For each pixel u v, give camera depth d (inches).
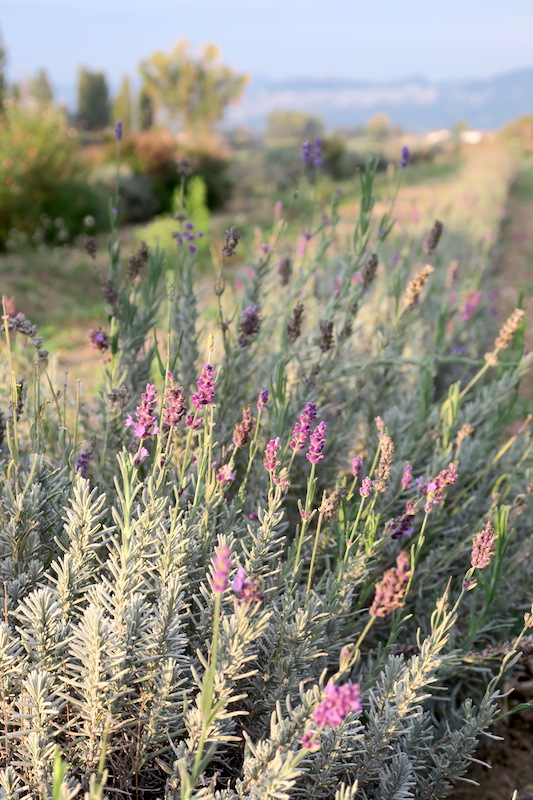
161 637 63.2
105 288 115.1
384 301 178.4
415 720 78.7
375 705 77.5
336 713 47.7
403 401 136.6
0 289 350.9
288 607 71.6
